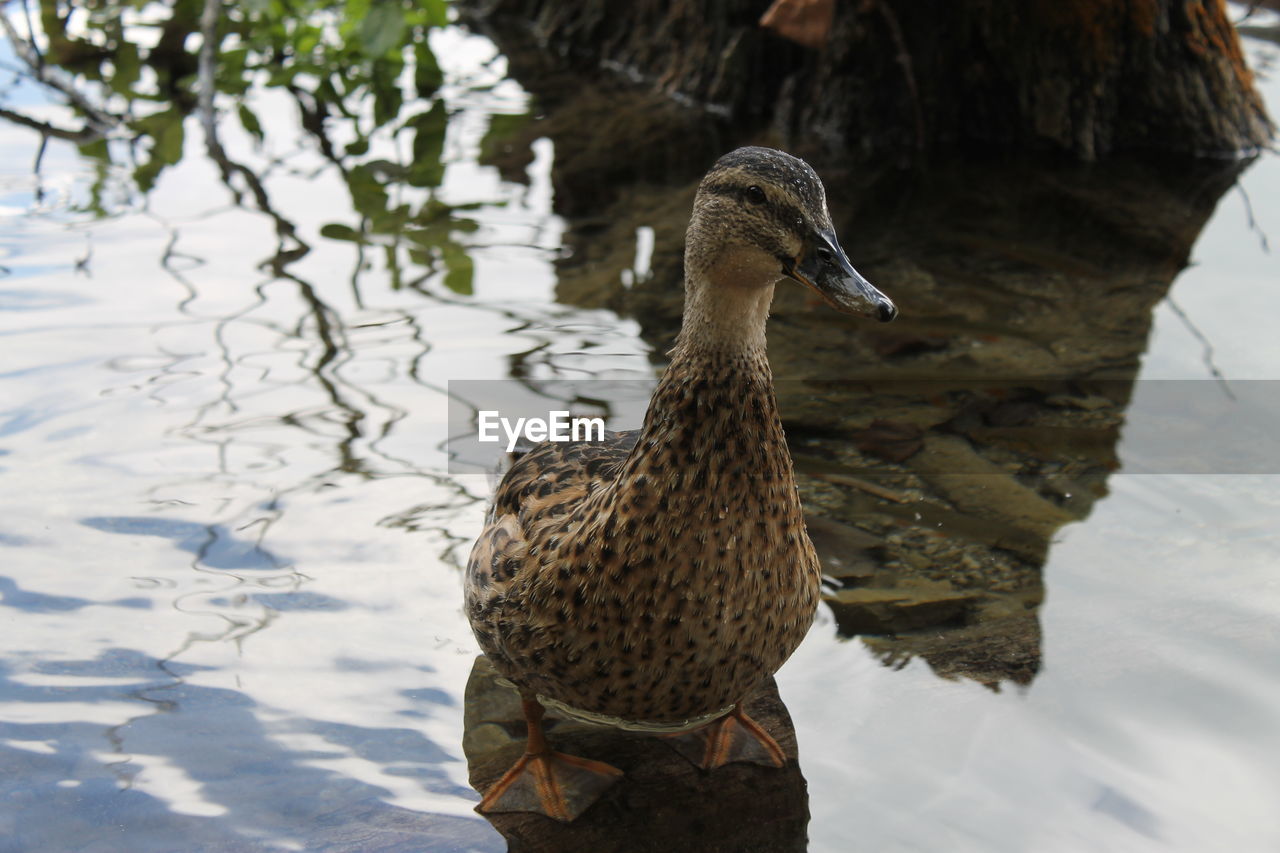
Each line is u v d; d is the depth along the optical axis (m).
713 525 1.21
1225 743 1.29
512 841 1.24
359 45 2.73
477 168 2.34
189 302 1.79
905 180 2.38
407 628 1.39
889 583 1.44
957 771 1.28
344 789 1.26
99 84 2.68
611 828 1.25
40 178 2.22
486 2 3.32
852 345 1.76
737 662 1.24
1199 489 1.54
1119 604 1.41
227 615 1.39
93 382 1.65
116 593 1.41
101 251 1.94
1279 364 1.72
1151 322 1.81
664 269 1.93
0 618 1.38
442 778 1.28
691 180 2.31
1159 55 2.48
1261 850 1.21
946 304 1.86
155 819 1.24
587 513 1.23
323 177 2.28
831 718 1.32
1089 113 2.51
